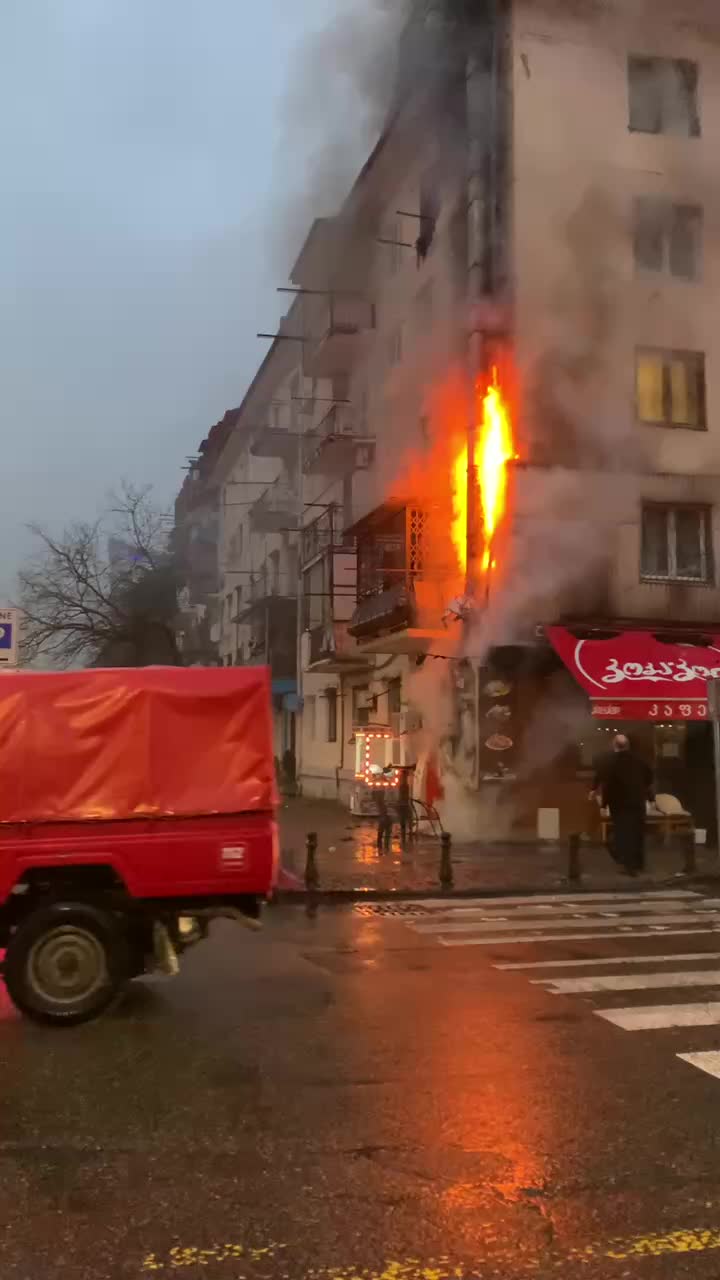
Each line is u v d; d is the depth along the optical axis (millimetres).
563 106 15609
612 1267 3029
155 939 6023
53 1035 5523
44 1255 3090
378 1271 2996
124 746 6012
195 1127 4129
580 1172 3697
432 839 15812
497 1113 4297
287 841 15586
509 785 15305
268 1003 6227
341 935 8727
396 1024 5715
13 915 6020
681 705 13992
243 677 6203
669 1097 4504
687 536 16062
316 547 23891
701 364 16109
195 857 5973
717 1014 5953
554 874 12352
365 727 19062
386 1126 4141
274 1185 3576
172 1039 5430
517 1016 5902
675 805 15547
